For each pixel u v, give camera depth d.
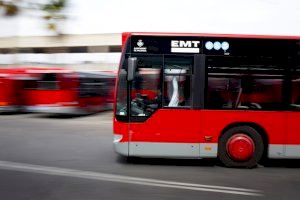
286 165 9.23
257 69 8.62
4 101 22.22
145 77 8.66
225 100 8.65
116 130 8.67
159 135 8.62
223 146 8.70
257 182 7.34
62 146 11.61
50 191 6.36
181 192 6.42
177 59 8.66
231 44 8.64
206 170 8.42
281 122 8.59
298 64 8.61
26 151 10.64
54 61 21.22
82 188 6.59
